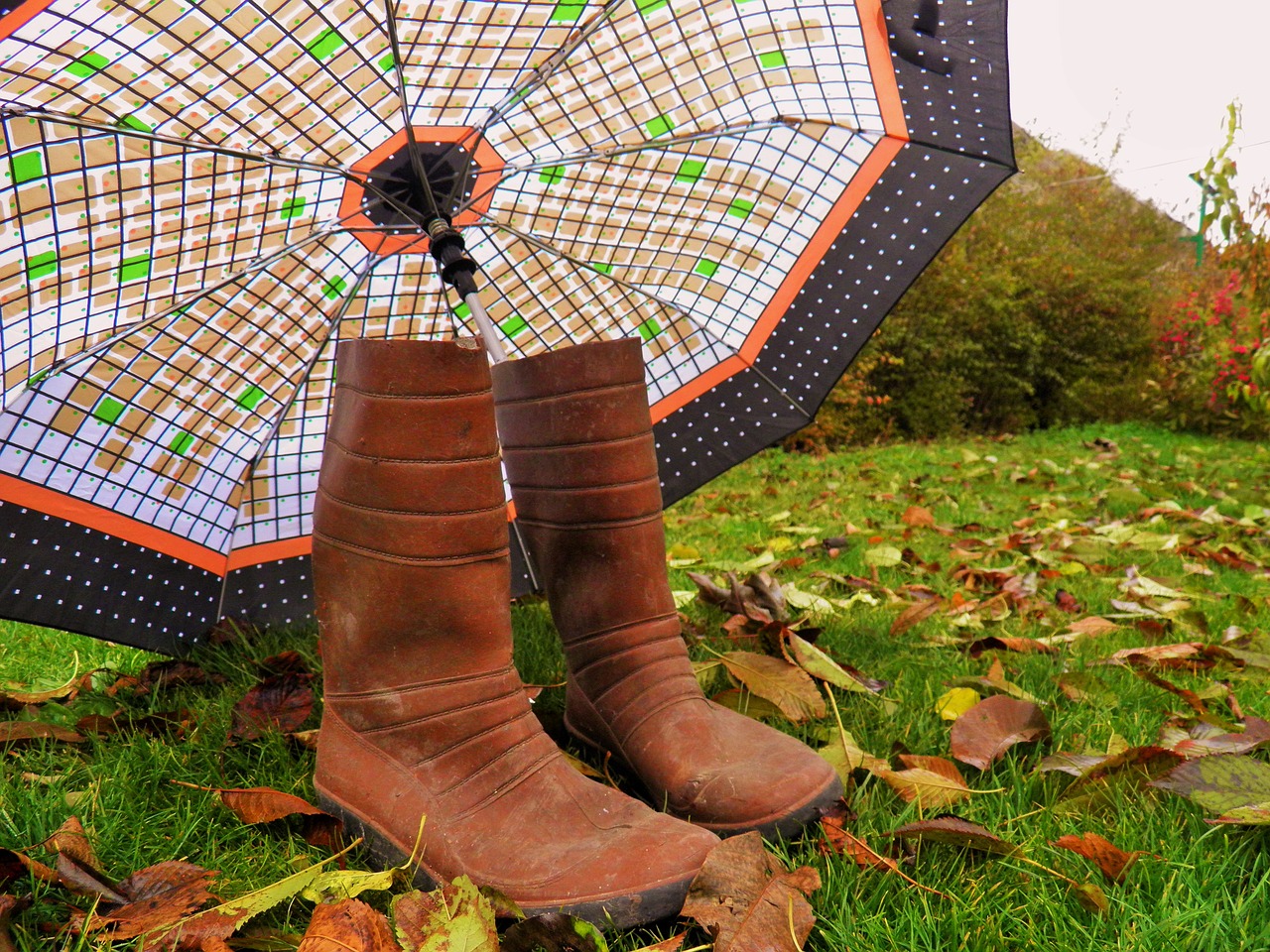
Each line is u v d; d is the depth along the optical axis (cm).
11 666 189
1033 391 822
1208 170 552
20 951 91
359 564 111
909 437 763
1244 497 414
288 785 132
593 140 156
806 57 147
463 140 146
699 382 189
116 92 116
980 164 152
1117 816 118
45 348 143
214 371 168
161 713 163
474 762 109
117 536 174
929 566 275
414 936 85
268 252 153
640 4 134
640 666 132
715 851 97
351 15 119
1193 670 181
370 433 108
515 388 138
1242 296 651
